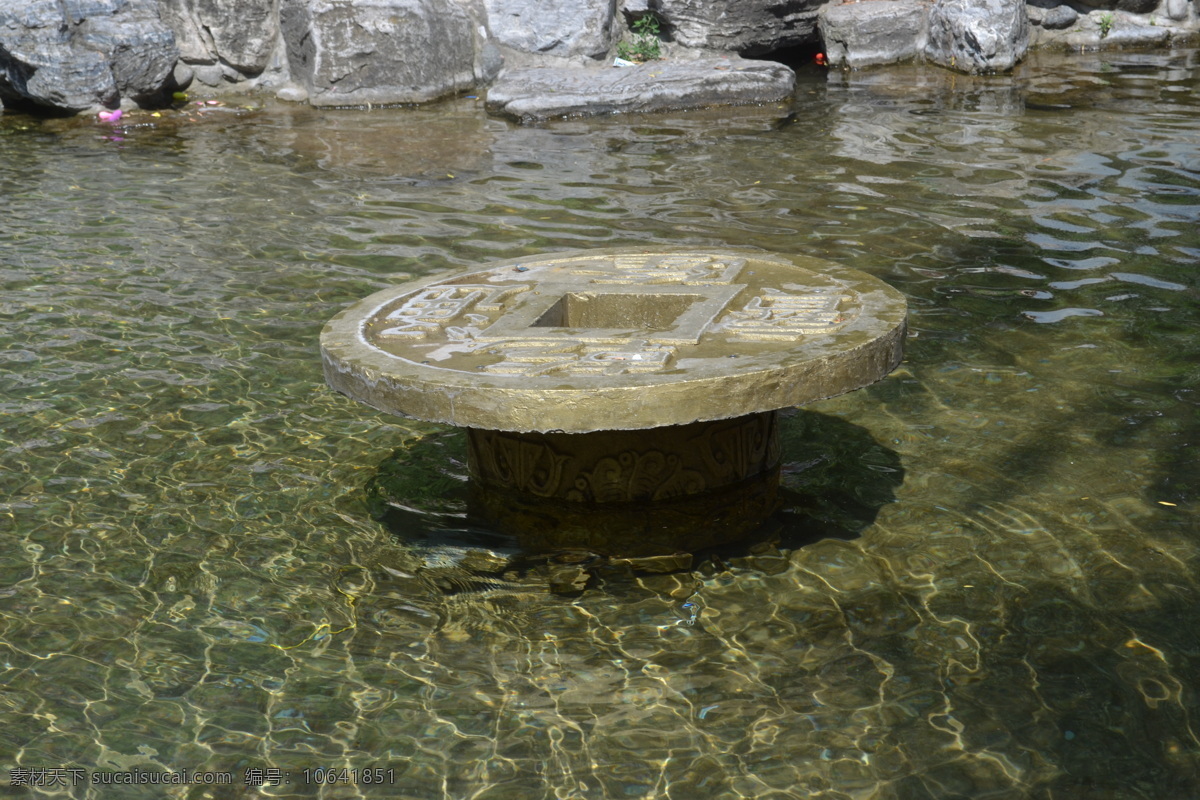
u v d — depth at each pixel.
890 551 3.89
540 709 3.19
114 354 5.71
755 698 3.20
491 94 11.11
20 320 6.14
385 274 6.75
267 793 2.90
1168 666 3.23
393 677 3.34
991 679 3.22
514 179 8.76
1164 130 9.40
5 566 3.93
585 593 3.73
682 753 3.00
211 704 3.23
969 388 5.09
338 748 3.05
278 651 3.46
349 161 9.45
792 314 4.01
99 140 10.35
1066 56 12.70
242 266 6.96
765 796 2.84
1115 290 6.11
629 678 3.30
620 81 11.22
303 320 6.11
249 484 4.50
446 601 3.71
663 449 4.09
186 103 11.73
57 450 4.77
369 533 4.14
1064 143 9.16
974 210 7.59
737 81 11.09
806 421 4.91
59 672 3.37
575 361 3.63
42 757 3.03
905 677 3.25
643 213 7.77
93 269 6.94
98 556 4.00
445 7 11.69
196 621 3.62
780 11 12.52
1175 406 4.82
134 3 11.52
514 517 4.20
